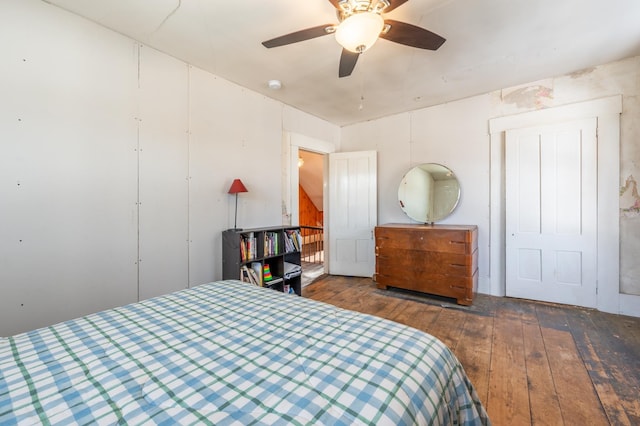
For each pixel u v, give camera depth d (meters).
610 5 1.90
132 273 2.24
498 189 3.38
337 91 3.32
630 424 1.40
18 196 1.73
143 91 2.30
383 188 4.31
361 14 1.49
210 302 1.50
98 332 1.14
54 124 1.86
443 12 1.95
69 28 1.91
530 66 2.76
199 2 1.83
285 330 1.15
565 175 2.95
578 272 2.92
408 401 0.75
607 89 2.75
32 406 0.72
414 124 4.00
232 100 3.01
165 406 0.72
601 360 1.95
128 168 2.21
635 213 2.67
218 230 2.87
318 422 0.65
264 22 2.04
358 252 4.35
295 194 3.84
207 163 2.77
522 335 2.34
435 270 3.21
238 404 0.72
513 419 1.45
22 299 1.75
